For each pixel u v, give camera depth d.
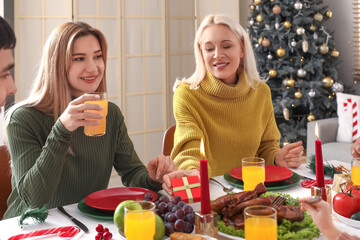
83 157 1.87
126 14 4.65
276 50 4.91
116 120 2.02
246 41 2.28
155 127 4.98
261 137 2.44
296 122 5.22
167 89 5.01
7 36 0.99
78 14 4.38
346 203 1.38
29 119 1.78
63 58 1.80
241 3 5.73
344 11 5.46
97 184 1.95
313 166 1.93
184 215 1.30
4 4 4.03
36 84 1.87
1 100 1.02
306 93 4.88
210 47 2.22
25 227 1.41
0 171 1.91
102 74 1.92
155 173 1.79
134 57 4.75
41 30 4.24
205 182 1.24
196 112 2.26
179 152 2.18
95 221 1.45
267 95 2.42
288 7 4.89
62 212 1.52
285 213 1.29
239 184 1.77
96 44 1.86
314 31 5.00
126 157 2.04
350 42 5.42
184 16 5.07
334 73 5.04
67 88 1.82
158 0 4.85
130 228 1.17
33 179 1.59
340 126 4.40
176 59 5.07
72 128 1.57
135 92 4.79
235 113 2.31
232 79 2.35
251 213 1.13
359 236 1.28
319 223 1.23
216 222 1.25
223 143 2.31
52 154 1.59
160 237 1.26
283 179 1.76
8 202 1.81
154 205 1.23
